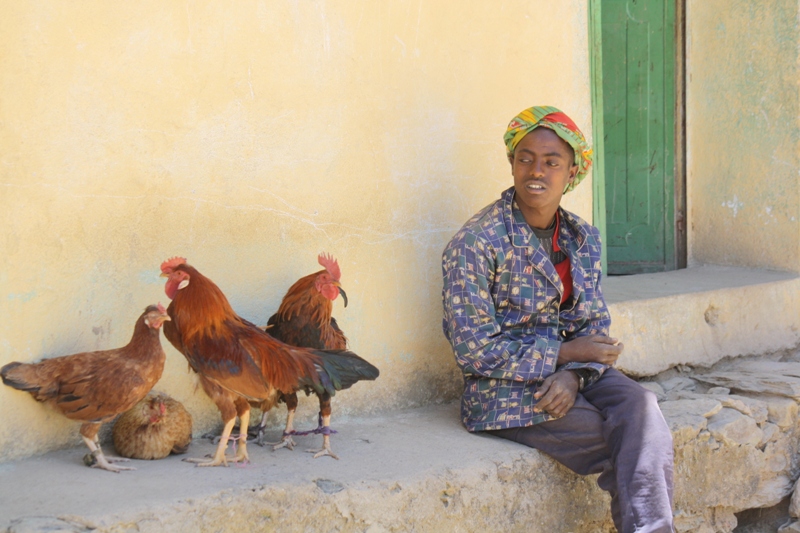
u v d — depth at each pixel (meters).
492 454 3.03
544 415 3.04
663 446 2.79
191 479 2.54
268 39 3.16
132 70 2.85
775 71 5.30
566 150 3.09
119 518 2.23
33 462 2.66
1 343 2.62
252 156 3.14
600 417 2.98
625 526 2.72
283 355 2.69
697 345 4.56
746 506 3.82
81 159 2.76
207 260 3.06
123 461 2.70
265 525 2.48
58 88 2.70
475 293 3.11
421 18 3.62
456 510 2.88
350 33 3.39
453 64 3.74
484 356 3.08
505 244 3.14
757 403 3.97
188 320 2.62
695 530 3.67
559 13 4.14
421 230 3.67
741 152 5.52
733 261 5.64
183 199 2.99
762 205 5.45
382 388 3.56
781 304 5.08
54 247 2.72
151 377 2.59
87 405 2.53
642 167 5.88
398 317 3.60
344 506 2.62
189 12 2.96
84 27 2.74
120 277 2.87
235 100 3.09
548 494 3.14
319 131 3.32
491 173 3.92
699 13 5.65
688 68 5.74
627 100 5.85
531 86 4.05
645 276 5.36
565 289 3.29
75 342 2.78
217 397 2.69
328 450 2.93
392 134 3.55
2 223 2.61
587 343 3.09
